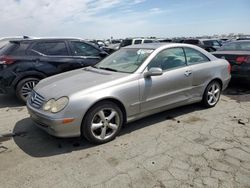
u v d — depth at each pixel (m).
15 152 3.64
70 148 3.73
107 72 4.35
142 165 3.24
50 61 6.30
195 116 4.98
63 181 2.94
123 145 3.80
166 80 4.46
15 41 6.13
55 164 3.31
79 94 3.58
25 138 4.11
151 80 4.25
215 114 5.09
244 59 6.68
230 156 3.42
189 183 2.86
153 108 4.40
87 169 3.18
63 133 3.54
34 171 3.15
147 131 4.30
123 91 3.90
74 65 6.67
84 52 6.96
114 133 3.95
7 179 2.99
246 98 6.31
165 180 2.92
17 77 5.91
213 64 5.34
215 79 5.42
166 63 4.60
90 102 3.58
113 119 3.96
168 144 3.80
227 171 3.07
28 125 4.69
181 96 4.80
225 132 4.21
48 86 4.03
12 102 6.37
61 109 3.49
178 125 4.54
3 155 3.55
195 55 5.16
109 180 2.94
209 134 4.14
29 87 6.12
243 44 7.46
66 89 3.74
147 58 4.37
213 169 3.12
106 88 3.77
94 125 3.72
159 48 4.60
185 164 3.24
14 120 4.97
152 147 3.72
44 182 2.93
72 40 6.82
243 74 6.71
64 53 6.57
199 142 3.86
